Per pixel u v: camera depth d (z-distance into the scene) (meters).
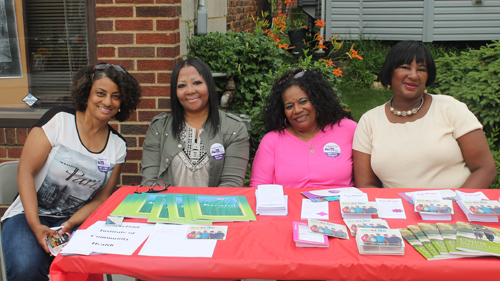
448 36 7.59
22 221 2.17
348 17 7.82
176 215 1.81
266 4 8.05
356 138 2.49
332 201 1.98
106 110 2.19
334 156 2.52
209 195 2.06
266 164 2.58
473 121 2.24
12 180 2.43
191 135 2.49
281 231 1.68
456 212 1.83
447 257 1.46
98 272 1.50
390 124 2.39
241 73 3.63
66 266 1.51
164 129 2.53
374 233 1.54
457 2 7.42
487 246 1.47
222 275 1.47
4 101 3.25
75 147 2.20
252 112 3.32
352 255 1.49
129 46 3.02
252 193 2.12
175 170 2.49
